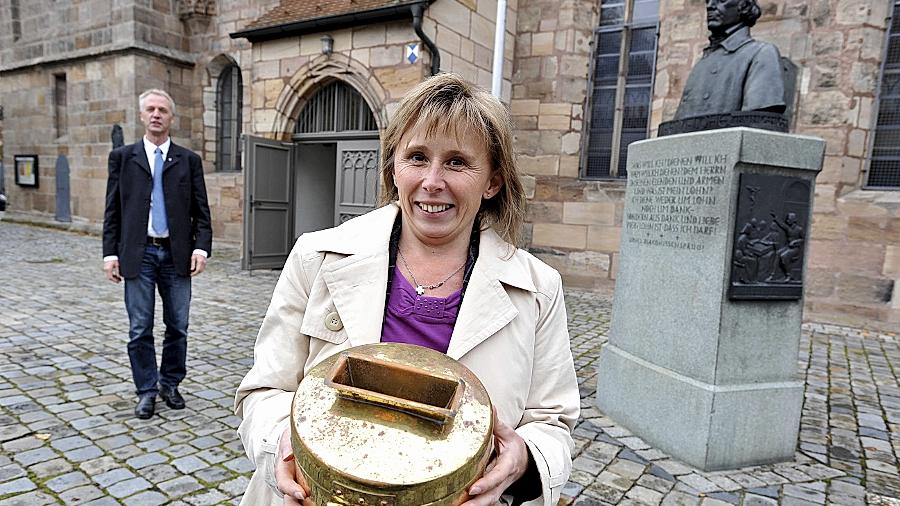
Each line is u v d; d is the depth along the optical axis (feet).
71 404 12.69
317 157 36.78
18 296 24.07
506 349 3.83
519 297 4.03
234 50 45.34
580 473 10.62
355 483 2.39
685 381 11.17
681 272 11.51
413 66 27.40
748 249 10.60
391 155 4.41
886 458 11.78
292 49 31.53
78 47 48.83
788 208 10.89
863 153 24.54
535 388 4.15
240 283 29.63
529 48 32.63
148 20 45.42
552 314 4.23
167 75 47.03
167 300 12.28
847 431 13.20
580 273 31.86
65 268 32.01
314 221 37.11
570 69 31.73
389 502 2.38
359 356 3.11
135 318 11.87
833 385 16.75
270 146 32.78
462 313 3.81
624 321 13.28
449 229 3.90
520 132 33.12
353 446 2.52
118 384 14.07
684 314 11.41
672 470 10.83
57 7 50.16
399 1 26.94
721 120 11.25
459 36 28.84
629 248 13.26
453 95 3.81
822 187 24.76
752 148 10.37
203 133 48.34
